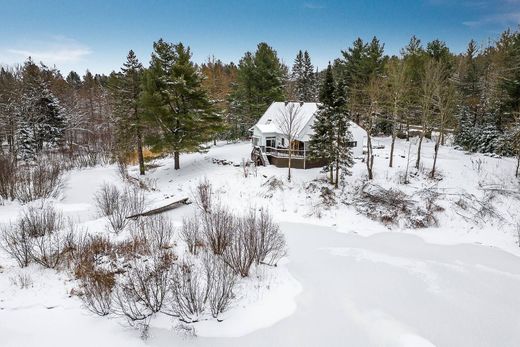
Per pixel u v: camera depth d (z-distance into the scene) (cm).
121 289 1368
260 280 1561
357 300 1476
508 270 1820
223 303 1291
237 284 1491
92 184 3403
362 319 1339
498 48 4612
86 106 7781
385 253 2033
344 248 2094
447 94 3309
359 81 4269
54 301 1321
